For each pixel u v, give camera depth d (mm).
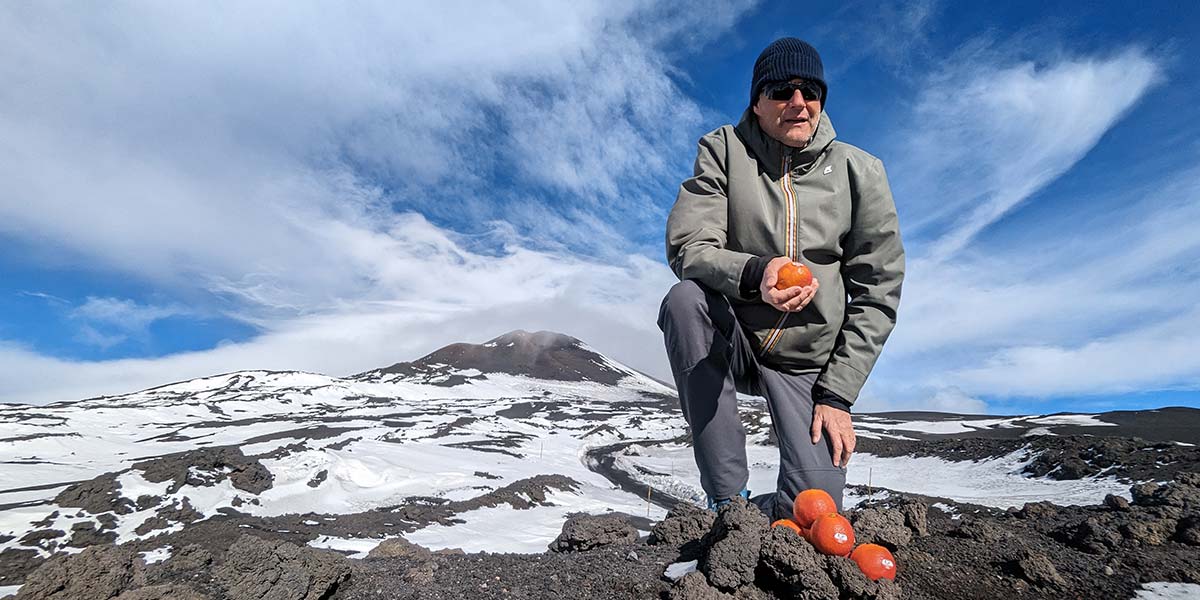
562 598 2209
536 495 23016
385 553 3375
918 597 2320
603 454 47938
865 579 2156
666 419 72438
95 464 29859
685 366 2500
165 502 14617
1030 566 2553
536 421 72438
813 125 2438
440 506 19391
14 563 10539
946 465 27172
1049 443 24203
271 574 2252
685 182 2646
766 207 2484
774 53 2402
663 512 23609
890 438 50406
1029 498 18500
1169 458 18266
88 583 2240
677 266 2553
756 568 2264
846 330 2639
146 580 2350
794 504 2457
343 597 2279
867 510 2859
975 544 2934
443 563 2584
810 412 2646
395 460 26922
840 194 2482
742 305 2582
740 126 2596
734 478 2637
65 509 13344
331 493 19750
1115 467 19281
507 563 2568
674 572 2318
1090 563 2756
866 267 2607
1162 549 2955
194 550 2559
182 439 51031
